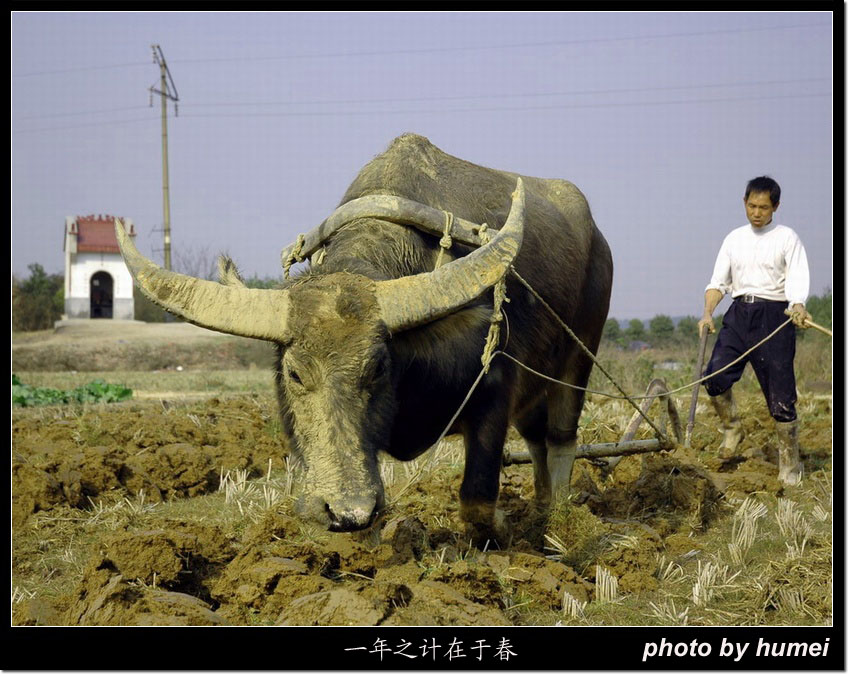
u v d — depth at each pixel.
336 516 3.78
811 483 7.57
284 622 4.01
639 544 5.24
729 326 7.82
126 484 6.77
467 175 5.85
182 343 27.94
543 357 6.11
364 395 4.05
